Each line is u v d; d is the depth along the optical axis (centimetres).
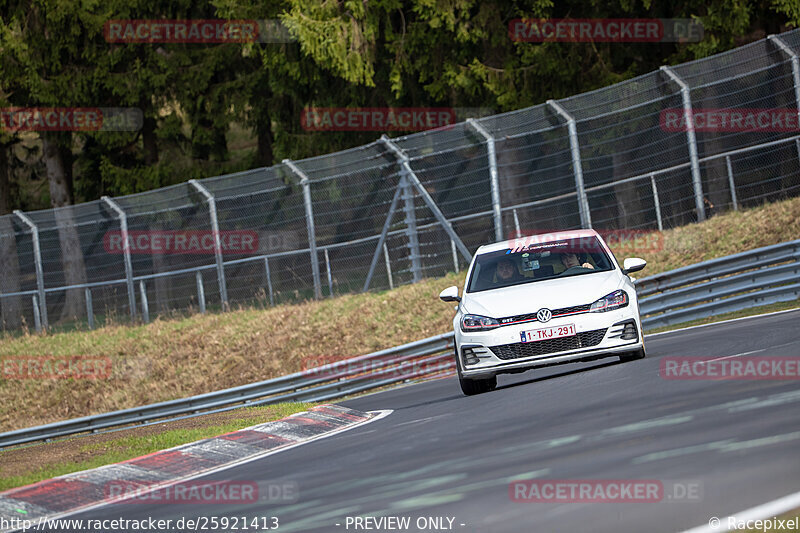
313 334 7956
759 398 2688
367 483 2466
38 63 11744
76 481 3100
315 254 8562
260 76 11450
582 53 9962
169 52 12144
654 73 7862
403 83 10425
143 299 9300
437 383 5453
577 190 7862
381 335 7662
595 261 4169
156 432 4222
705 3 9625
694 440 2284
